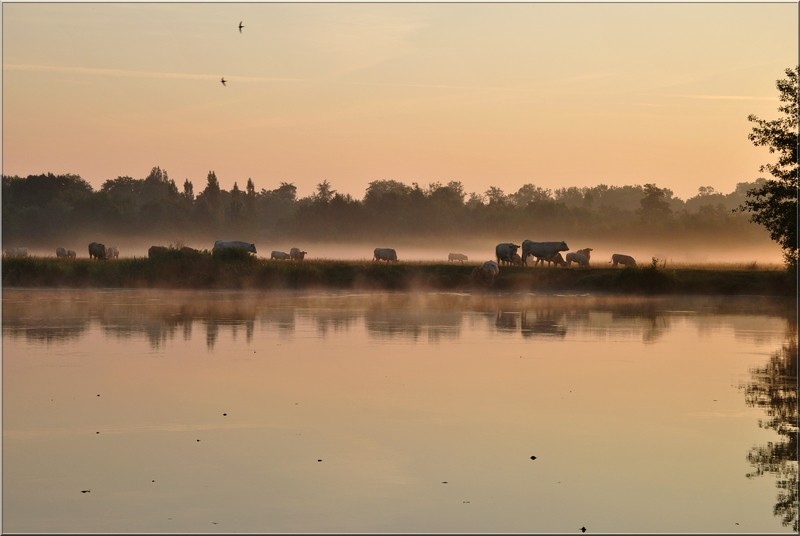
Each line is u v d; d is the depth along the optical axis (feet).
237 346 219.82
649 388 169.37
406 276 434.30
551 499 106.83
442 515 101.45
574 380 177.06
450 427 138.21
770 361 202.18
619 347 223.71
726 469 118.52
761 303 357.20
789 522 100.27
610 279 415.64
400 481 112.68
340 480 112.78
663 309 327.26
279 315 294.05
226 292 406.00
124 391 162.30
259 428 136.87
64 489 108.99
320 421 141.28
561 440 131.44
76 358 198.59
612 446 128.57
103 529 96.89
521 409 150.61
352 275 435.12
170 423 139.54
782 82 356.38
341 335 242.37
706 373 185.98
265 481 112.27
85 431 134.51
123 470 116.16
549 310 321.32
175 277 429.79
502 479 113.70
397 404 153.69
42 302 338.95
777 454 125.18
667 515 102.12
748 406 154.20
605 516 101.71
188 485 110.73
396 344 225.76
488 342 231.09
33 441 129.18
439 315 299.17
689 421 143.33
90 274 432.66
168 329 252.21
